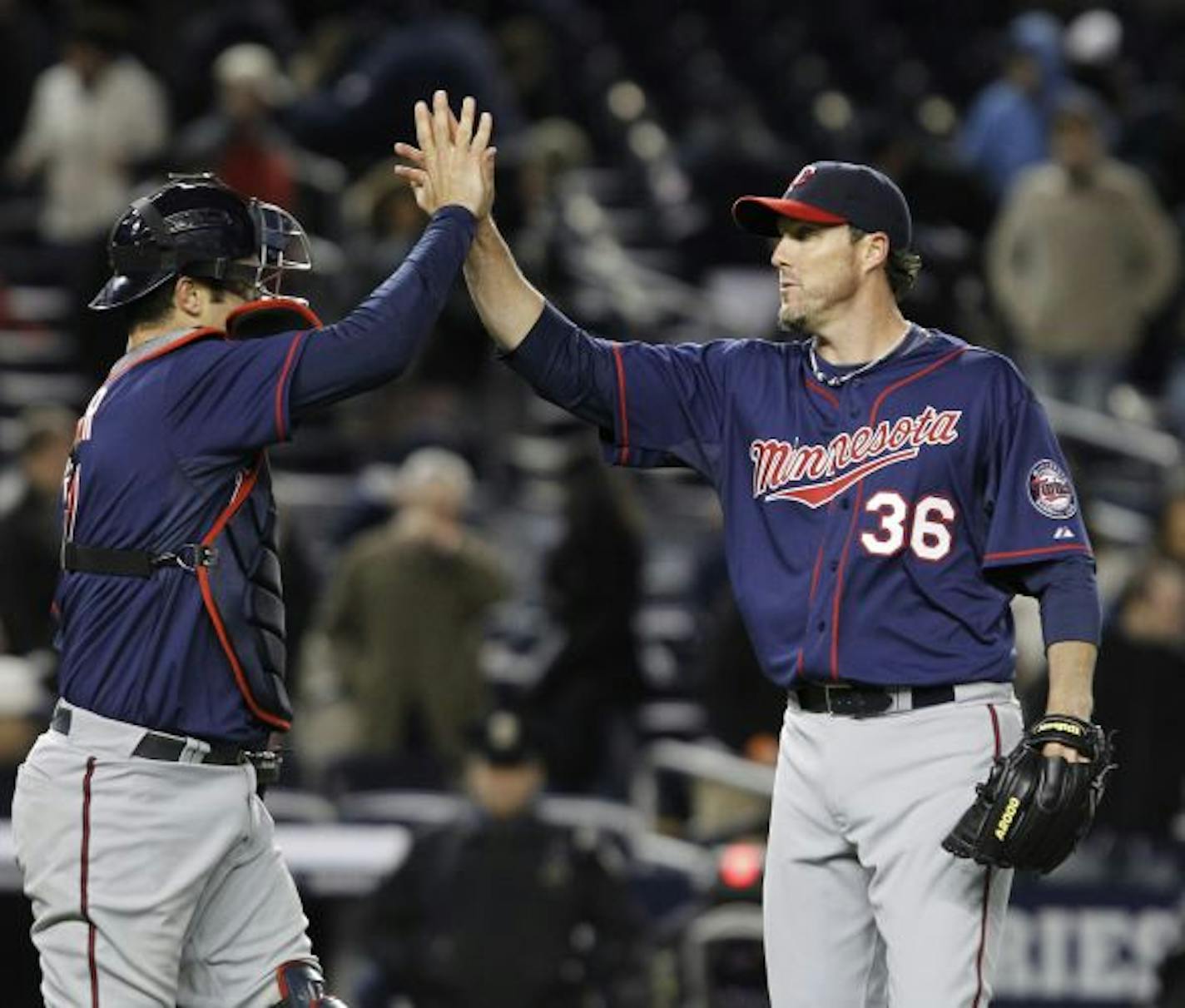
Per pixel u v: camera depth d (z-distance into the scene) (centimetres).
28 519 3981
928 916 1909
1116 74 6700
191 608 1916
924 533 1927
